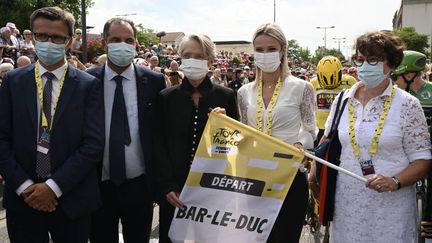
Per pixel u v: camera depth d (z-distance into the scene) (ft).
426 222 10.29
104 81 11.41
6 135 9.64
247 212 10.00
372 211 9.30
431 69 28.89
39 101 9.63
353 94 9.75
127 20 11.40
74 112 9.73
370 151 9.18
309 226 17.85
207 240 10.13
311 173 10.83
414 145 9.08
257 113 10.94
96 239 11.94
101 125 10.15
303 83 10.91
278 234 10.61
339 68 21.84
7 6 101.55
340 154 9.80
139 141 11.41
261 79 11.23
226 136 10.27
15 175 9.32
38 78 9.72
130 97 11.43
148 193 11.68
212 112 10.38
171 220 10.82
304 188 10.80
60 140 9.59
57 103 9.66
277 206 9.84
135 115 11.41
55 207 9.57
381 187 8.80
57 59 9.68
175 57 60.49
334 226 9.92
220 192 10.17
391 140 9.04
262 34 10.78
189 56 10.67
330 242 10.12
